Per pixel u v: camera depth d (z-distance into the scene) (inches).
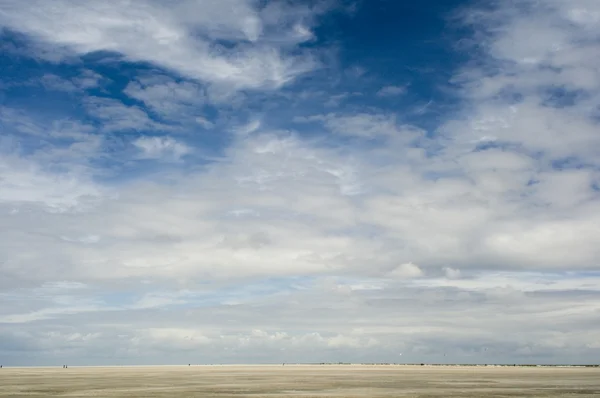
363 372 5344.5
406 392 2204.7
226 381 3169.3
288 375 4350.4
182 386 2620.6
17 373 5044.3
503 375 4178.2
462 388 2452.0
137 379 3484.3
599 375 4079.7
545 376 3909.9
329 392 2199.8
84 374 4672.7
